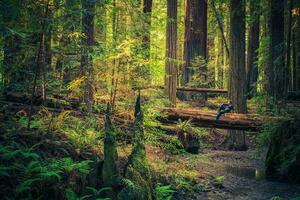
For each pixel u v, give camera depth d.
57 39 7.97
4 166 5.44
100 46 8.82
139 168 6.84
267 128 11.47
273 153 10.41
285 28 21.39
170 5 16.61
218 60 31.41
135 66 9.84
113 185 6.18
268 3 17.47
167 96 15.67
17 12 6.54
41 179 5.47
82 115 9.23
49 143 6.59
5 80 8.27
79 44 8.61
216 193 8.55
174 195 7.90
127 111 9.84
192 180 9.09
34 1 6.85
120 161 7.69
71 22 7.34
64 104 9.18
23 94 8.46
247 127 11.52
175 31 16.62
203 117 11.60
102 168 6.32
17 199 5.22
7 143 6.01
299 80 20.88
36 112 8.18
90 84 9.12
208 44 31.61
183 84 21.94
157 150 10.55
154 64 12.47
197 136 12.63
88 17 9.57
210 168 10.98
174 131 12.09
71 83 8.69
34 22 6.92
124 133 9.40
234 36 15.17
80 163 6.09
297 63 21.86
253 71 25.17
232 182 9.58
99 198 5.88
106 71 9.44
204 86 22.16
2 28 6.38
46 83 8.86
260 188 9.11
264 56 19.62
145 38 13.84
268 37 19.72
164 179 8.36
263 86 20.25
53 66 10.06
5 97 8.35
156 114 10.75
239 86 15.08
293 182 9.66
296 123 10.51
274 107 14.06
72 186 5.87
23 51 7.55
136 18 10.30
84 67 8.92
